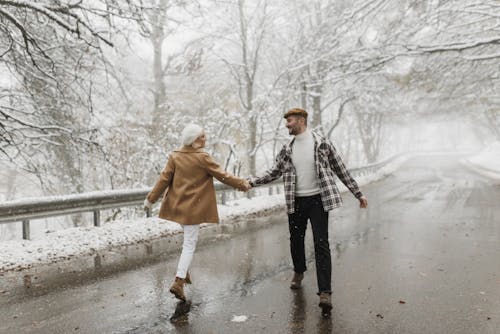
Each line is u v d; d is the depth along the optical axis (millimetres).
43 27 9609
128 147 12234
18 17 8984
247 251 6195
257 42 17797
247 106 18141
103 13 8688
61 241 6488
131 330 3359
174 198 4023
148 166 12875
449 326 3391
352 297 4090
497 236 6996
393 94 23938
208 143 15570
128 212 10773
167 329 3361
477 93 23734
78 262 5613
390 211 10266
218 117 15789
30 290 4434
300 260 4312
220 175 4047
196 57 17500
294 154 4094
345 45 18281
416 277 4754
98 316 3678
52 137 10578
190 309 3799
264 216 9914
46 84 10188
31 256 5711
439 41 16000
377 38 16688
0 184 24125
